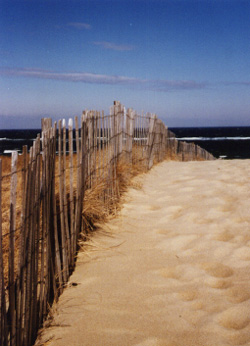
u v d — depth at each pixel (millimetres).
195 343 2002
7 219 3729
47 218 2404
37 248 2170
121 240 3586
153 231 3807
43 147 2293
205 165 7781
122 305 2420
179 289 2602
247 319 2197
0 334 1682
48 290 2455
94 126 4043
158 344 2006
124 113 5586
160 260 3100
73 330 2176
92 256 3227
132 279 2777
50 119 2451
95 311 2363
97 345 2023
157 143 8484
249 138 86750
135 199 4988
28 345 2041
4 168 6723
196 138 90500
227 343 1986
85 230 3705
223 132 139000
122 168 5312
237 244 3352
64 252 2758
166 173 7078
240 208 4344
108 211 4273
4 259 2961
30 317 2057
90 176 4004
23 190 1901
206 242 3430
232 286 2607
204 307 2357
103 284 2721
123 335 2102
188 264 2992
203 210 4352
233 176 6188
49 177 2459
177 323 2195
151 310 2342
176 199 4934
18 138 86188
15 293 2031
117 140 5168
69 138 2992
